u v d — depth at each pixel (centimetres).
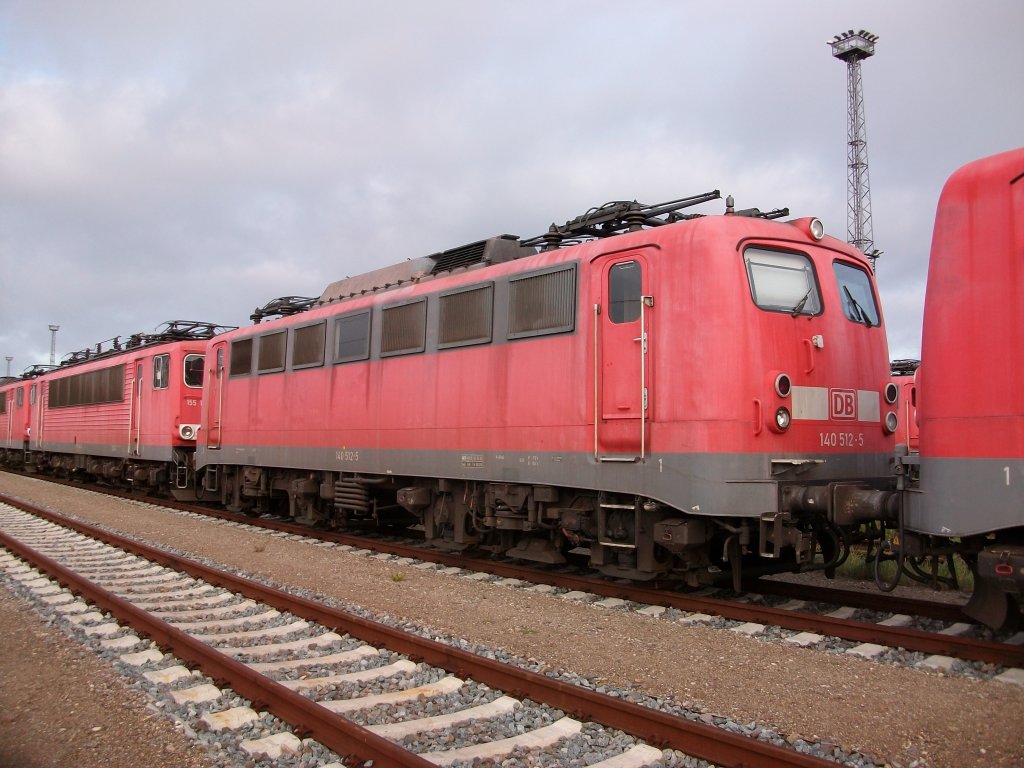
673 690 537
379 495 1235
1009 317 532
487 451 941
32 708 510
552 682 496
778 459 721
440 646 578
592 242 853
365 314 1173
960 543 602
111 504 1867
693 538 743
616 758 423
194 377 1875
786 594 824
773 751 394
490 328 948
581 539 866
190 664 580
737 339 722
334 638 666
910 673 565
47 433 2792
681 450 734
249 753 438
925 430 580
